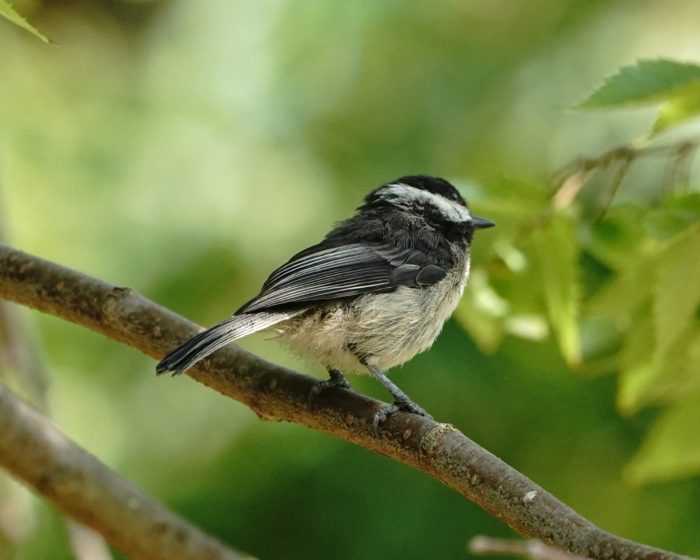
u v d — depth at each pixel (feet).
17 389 31.55
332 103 40.63
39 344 35.86
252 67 40.60
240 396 23.38
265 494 36.40
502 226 34.99
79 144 40.14
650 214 23.08
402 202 29.66
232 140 39.78
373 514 35.88
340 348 25.77
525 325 27.84
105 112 41.14
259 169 39.47
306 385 22.61
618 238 26.81
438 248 27.86
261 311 23.89
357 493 36.19
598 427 36.40
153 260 38.14
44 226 38.34
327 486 36.35
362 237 27.63
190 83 40.78
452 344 36.52
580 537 17.13
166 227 38.50
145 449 36.88
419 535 35.55
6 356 31.50
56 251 37.99
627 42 39.29
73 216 38.68
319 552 35.83
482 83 40.24
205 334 22.36
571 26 40.09
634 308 25.02
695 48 38.83
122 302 24.16
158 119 40.32
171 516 26.76
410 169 39.83
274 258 38.34
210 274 38.06
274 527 36.22
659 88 21.45
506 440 36.35
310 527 36.04
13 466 26.27
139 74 42.01
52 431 26.63
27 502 31.17
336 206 39.32
